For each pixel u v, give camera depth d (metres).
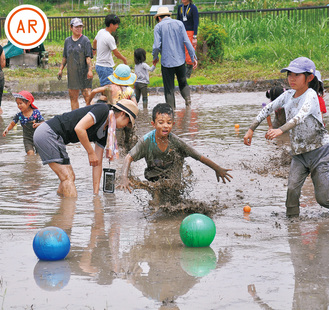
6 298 3.93
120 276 4.35
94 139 7.59
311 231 5.52
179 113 14.89
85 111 7.46
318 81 6.16
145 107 16.69
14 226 5.91
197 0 53.16
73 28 14.12
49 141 7.26
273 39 28.70
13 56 28.84
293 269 4.43
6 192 7.53
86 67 14.45
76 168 9.04
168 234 5.58
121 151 9.95
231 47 28.38
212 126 12.65
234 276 4.30
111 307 3.74
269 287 4.05
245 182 7.80
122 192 7.54
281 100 6.27
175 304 3.77
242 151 9.84
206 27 25.08
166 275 4.36
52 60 32.44
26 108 10.02
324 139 6.07
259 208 6.54
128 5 55.19
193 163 9.03
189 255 4.86
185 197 6.80
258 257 4.75
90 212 6.50
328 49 25.64
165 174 6.56
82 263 4.69
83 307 3.76
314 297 3.86
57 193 7.45
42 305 3.80
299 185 6.11
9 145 11.25
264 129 12.19
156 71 24.83
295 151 6.12
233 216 6.21
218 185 7.65
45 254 4.71
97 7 56.31
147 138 6.38
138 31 33.78
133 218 6.23
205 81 21.89
